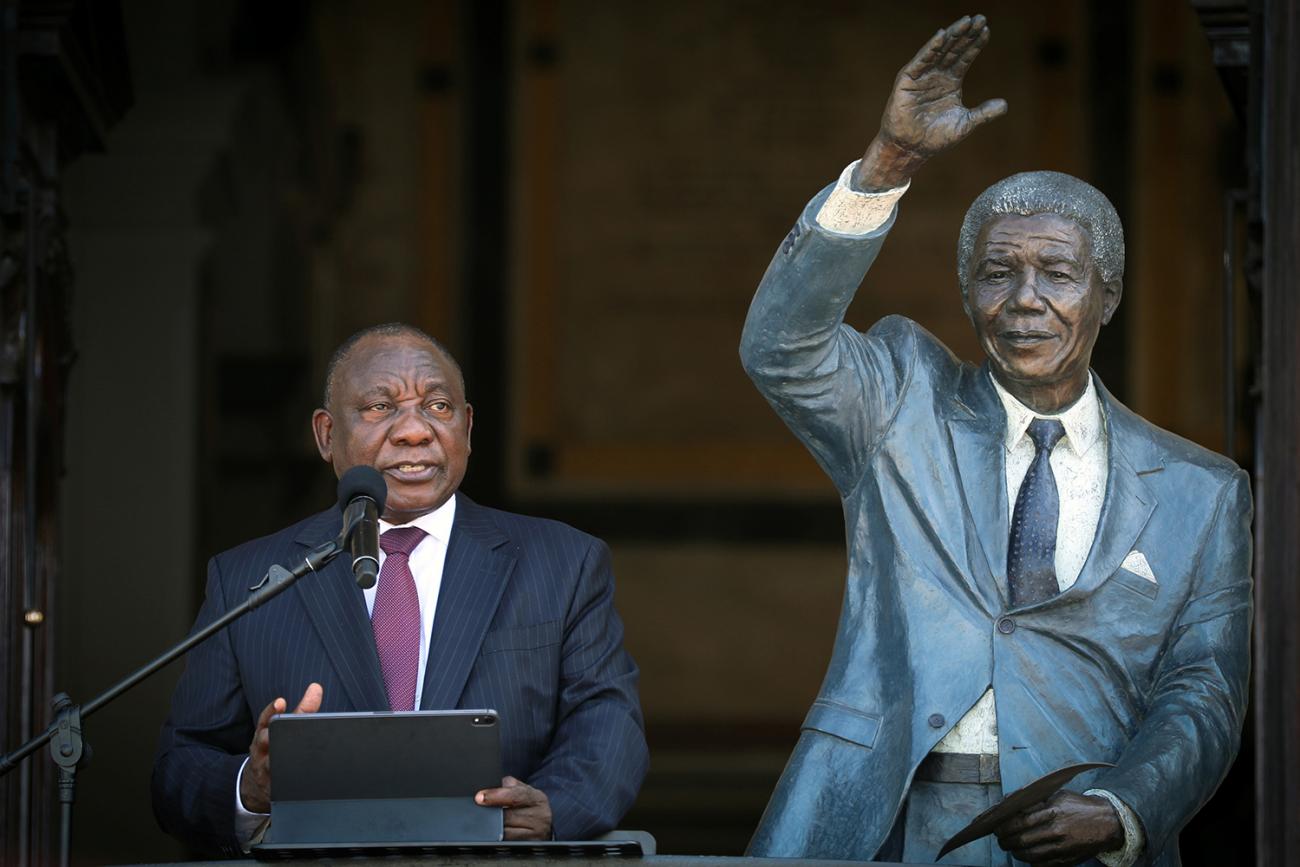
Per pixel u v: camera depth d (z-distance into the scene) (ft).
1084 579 53.31
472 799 45.80
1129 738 52.95
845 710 54.34
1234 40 66.85
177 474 130.72
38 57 66.39
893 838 53.21
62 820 49.21
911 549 54.60
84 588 129.39
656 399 198.80
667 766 178.19
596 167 200.13
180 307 131.95
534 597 53.47
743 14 200.64
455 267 197.67
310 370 172.76
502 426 197.98
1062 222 53.72
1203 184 192.85
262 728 47.11
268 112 152.46
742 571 195.62
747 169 200.03
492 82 199.62
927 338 57.31
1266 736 58.70
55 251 70.54
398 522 54.08
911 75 50.67
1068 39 195.72
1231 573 54.08
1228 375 67.82
